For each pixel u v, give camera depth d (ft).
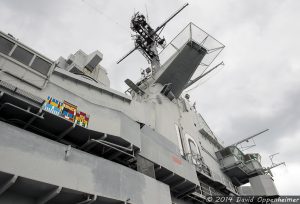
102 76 68.74
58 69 49.47
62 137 37.86
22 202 28.09
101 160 34.83
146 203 37.04
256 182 92.58
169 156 51.29
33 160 27.43
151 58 96.43
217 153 92.84
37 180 26.53
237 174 91.91
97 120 39.88
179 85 83.66
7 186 24.64
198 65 81.00
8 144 26.37
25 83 34.83
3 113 32.94
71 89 49.49
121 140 40.91
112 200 33.30
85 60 66.80
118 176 35.50
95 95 52.70
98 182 32.32
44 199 28.17
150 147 47.93
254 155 100.37
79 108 39.06
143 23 101.30
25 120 34.42
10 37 35.88
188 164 55.67
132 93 86.79
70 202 31.60
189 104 97.86
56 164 29.27
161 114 70.18
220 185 73.20
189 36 78.59
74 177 30.07
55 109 35.65
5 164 25.02
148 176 41.14
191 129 81.05
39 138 29.53
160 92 77.97
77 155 32.24
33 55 37.50
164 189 42.52
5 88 31.24
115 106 54.60
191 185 52.60
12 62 34.76
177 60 79.30
